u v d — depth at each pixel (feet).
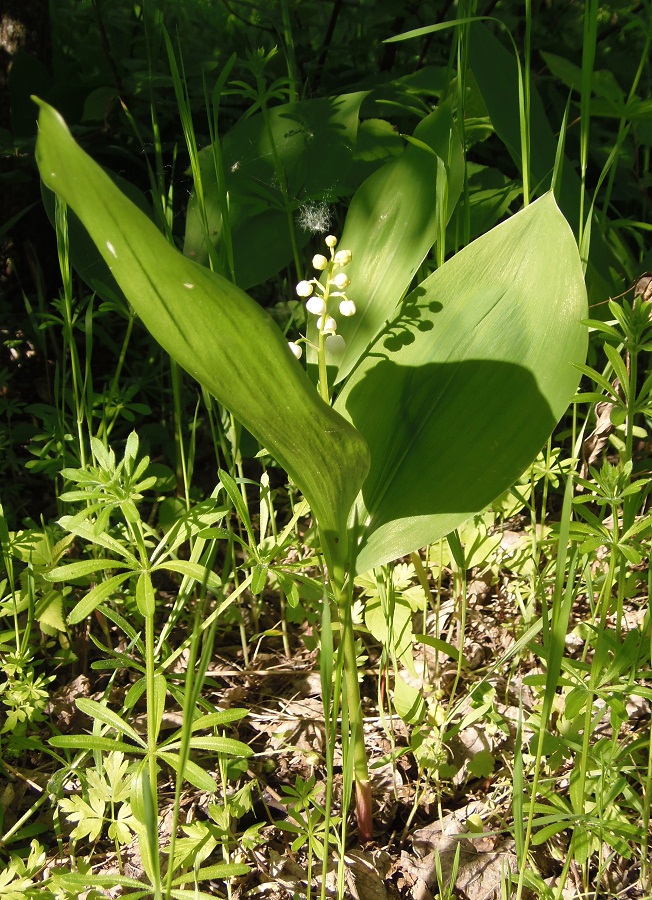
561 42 2.65
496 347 1.28
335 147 1.83
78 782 1.46
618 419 1.32
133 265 0.97
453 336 1.30
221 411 1.74
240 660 1.73
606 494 1.30
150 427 2.04
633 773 1.31
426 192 1.44
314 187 1.79
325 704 1.09
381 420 1.30
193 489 1.91
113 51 2.58
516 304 1.28
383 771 1.51
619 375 1.29
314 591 1.53
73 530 1.21
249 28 2.78
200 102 2.25
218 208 1.80
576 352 1.24
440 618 1.73
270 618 1.82
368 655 1.65
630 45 2.91
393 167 1.48
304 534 1.90
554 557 1.61
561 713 1.46
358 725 1.32
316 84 2.60
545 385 1.24
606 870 1.35
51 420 1.76
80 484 1.23
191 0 2.80
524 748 1.50
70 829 1.40
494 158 2.46
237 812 1.36
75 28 2.95
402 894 1.35
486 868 1.36
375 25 2.60
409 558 1.79
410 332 1.32
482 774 1.45
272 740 1.56
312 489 1.17
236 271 1.76
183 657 1.70
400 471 1.27
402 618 1.52
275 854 1.38
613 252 1.92
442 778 1.48
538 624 1.26
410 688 1.50
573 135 2.35
